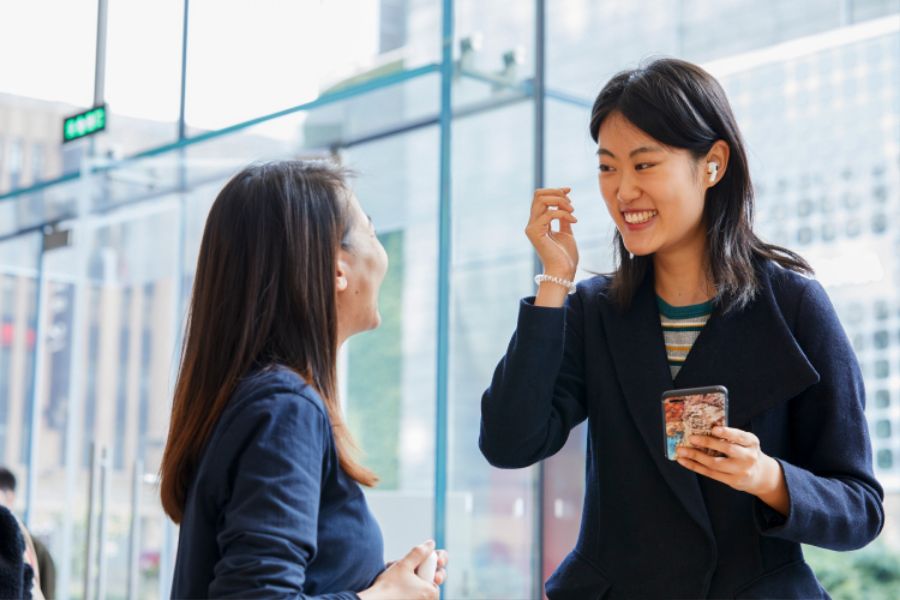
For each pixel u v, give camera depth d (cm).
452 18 345
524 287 343
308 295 152
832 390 155
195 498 142
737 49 390
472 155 342
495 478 334
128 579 512
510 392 163
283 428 139
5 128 600
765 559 153
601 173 165
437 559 155
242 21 430
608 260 352
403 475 927
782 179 407
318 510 144
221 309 151
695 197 160
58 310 645
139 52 455
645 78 160
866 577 418
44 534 640
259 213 153
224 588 129
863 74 386
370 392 938
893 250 386
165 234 514
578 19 363
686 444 141
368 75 404
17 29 474
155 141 453
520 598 331
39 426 652
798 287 161
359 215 163
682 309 166
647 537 159
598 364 169
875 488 154
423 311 891
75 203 547
